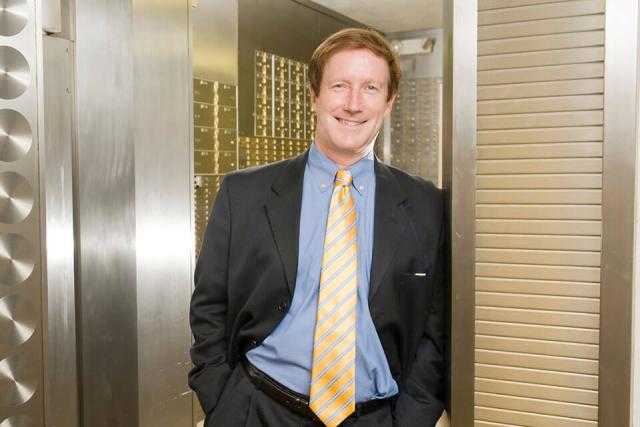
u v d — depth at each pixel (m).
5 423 1.53
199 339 1.46
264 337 1.34
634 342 1.25
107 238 1.93
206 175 3.49
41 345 1.55
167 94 2.13
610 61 1.21
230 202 1.44
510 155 1.31
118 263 1.96
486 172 1.33
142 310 2.05
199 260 1.49
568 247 1.28
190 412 2.32
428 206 1.41
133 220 1.99
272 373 1.33
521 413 1.34
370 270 1.32
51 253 1.80
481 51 1.31
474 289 1.35
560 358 1.30
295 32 4.85
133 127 1.96
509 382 1.34
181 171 2.23
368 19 5.81
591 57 1.24
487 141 1.32
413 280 1.34
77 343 1.88
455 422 1.38
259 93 4.41
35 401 1.56
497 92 1.31
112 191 1.93
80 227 1.85
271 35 4.55
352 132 1.29
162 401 2.17
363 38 1.28
